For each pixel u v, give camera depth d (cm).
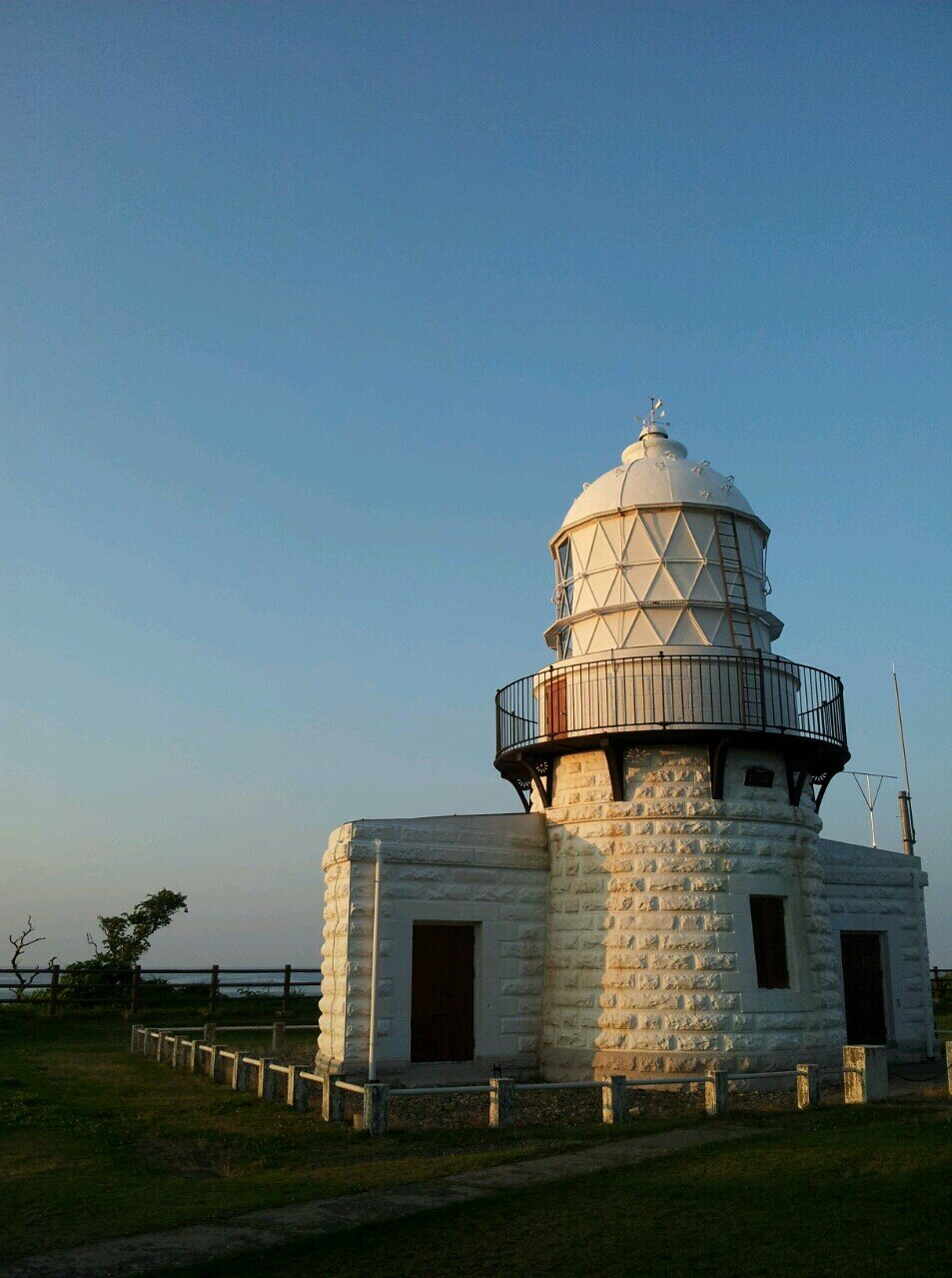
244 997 3753
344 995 2036
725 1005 2023
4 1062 2361
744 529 2423
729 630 2286
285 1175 1242
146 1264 912
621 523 2377
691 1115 1590
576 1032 2103
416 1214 1039
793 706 2280
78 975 3581
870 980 2655
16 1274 889
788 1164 1186
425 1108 1781
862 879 2677
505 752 2372
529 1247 950
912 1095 1764
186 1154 1399
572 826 2222
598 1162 1242
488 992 2156
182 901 4209
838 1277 872
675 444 2592
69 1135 1497
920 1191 1071
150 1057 2514
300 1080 1722
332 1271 898
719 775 2139
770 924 2134
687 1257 920
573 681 2288
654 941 2072
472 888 2181
